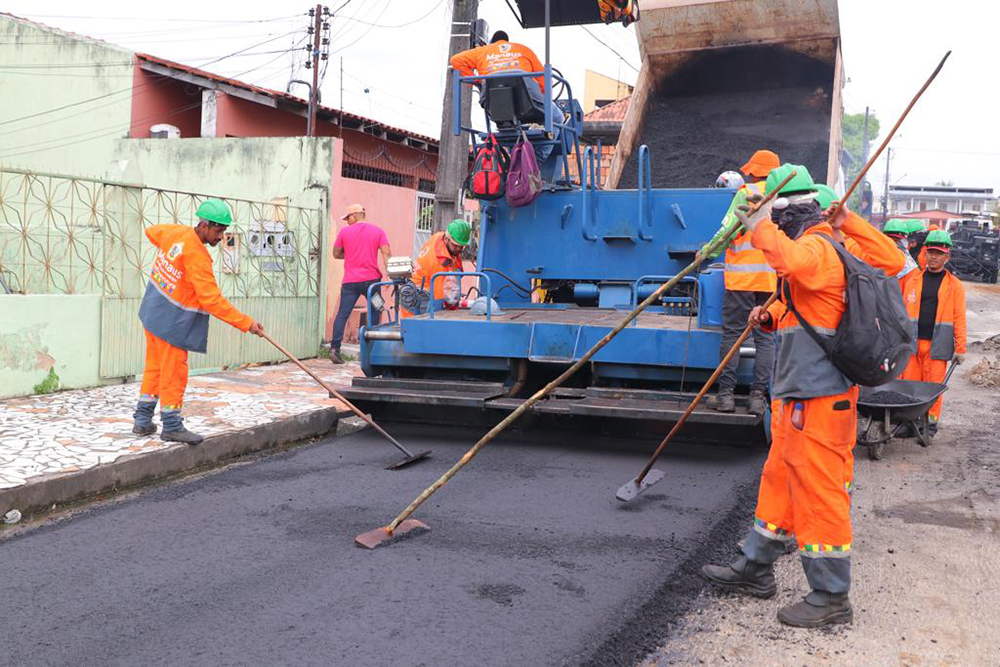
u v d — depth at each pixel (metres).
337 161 11.48
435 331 6.64
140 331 8.53
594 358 6.26
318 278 11.12
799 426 3.56
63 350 7.78
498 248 8.02
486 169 7.57
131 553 4.23
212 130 17.42
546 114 7.27
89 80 18.55
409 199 13.70
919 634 3.50
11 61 19.19
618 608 3.62
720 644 3.41
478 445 4.47
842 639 3.45
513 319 6.66
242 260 9.91
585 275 7.81
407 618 3.50
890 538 4.69
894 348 3.42
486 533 4.54
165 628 3.39
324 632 3.37
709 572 4.00
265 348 10.20
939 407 7.25
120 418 6.69
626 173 9.72
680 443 6.62
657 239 7.59
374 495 5.23
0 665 3.09
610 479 5.62
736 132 10.00
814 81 10.02
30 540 4.41
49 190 8.80
